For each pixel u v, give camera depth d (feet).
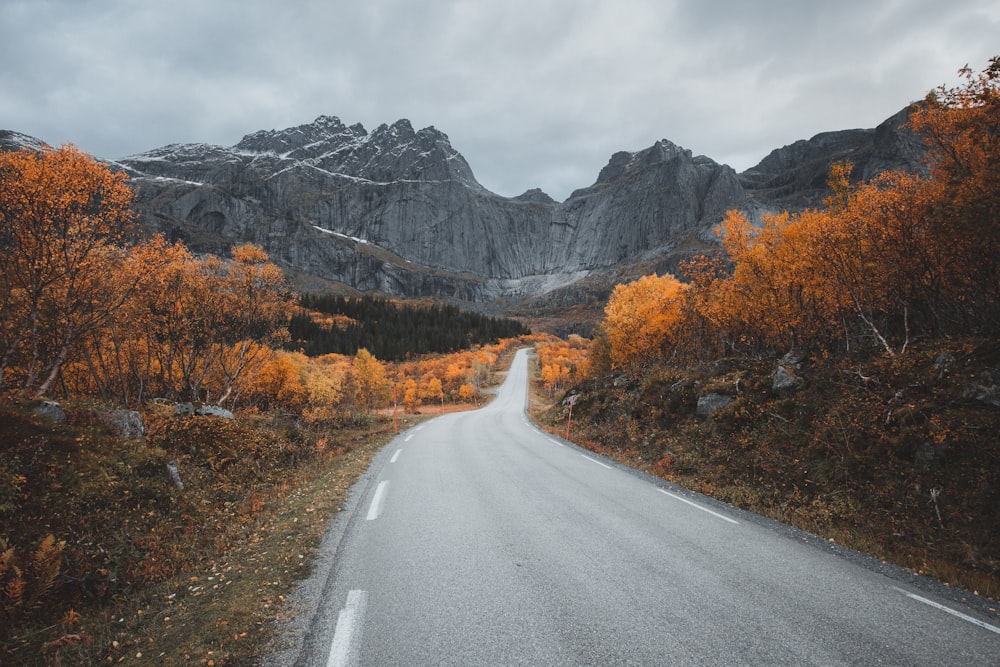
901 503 22.34
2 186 36.68
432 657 10.12
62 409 26.21
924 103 31.24
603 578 14.52
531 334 634.84
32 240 38.68
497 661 9.97
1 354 39.55
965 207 26.53
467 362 311.88
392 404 184.44
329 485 29.76
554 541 18.12
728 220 52.26
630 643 10.71
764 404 36.55
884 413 27.35
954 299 33.47
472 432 67.56
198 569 17.25
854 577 15.34
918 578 15.75
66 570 15.44
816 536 20.34
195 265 68.18
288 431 54.19
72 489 19.81
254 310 74.54
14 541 15.89
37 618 13.42
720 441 35.78
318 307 487.61
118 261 47.26
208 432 36.96
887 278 37.19
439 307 592.60
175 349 68.74
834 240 39.06
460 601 12.84
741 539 19.02
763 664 9.96
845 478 25.54
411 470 34.47
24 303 41.50
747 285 51.98
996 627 12.17
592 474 33.06
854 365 34.35
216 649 10.82
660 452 39.68
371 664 9.87
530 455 42.60
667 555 16.76
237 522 23.56
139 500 21.89
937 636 11.47
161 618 13.05
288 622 11.91
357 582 14.23
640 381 62.69
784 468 28.76
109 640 11.91
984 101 26.21
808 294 44.86
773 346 60.03
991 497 20.11
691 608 12.53
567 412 77.71
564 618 11.88
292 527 20.74
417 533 19.12
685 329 75.10
